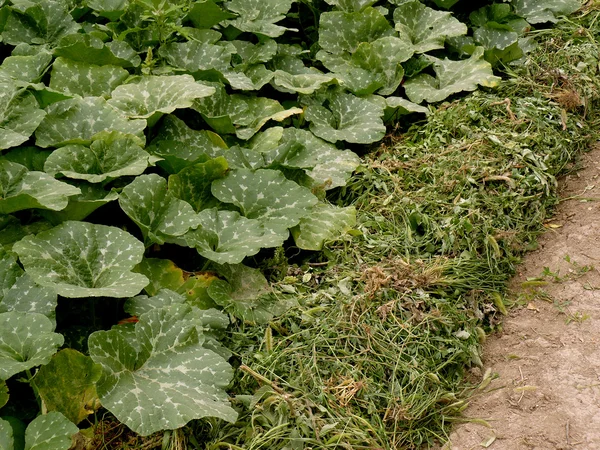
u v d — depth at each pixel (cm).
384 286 201
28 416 174
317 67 277
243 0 276
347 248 215
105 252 189
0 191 192
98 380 170
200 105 235
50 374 170
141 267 198
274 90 260
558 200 231
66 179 204
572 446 175
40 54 234
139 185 200
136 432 167
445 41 279
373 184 232
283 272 210
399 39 266
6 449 159
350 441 175
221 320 191
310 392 182
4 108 211
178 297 192
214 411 171
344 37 273
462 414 186
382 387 185
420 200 225
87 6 264
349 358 188
